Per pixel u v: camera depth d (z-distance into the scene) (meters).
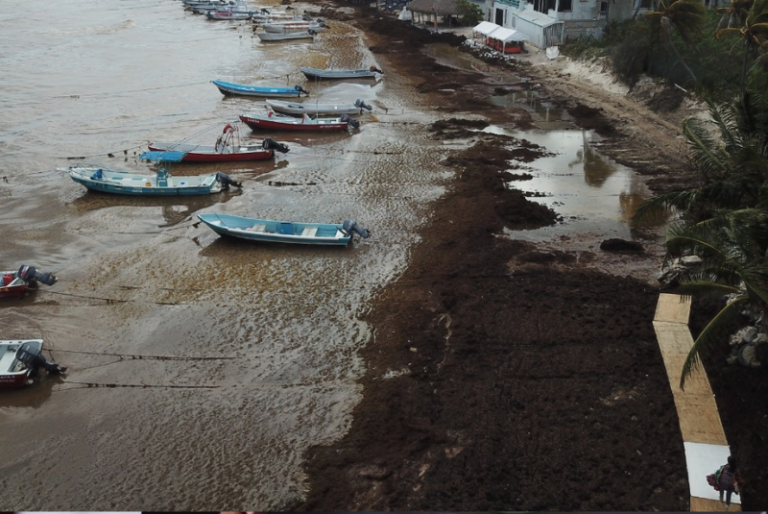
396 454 21.44
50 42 81.12
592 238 34.88
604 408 22.69
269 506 19.86
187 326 28.27
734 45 50.91
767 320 23.55
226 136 50.66
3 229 36.22
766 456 20.16
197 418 23.34
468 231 35.38
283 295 30.41
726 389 22.97
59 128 51.75
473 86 63.62
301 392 24.52
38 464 21.52
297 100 60.12
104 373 25.61
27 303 29.89
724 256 20.73
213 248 34.53
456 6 87.19
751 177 23.14
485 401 23.31
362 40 85.38
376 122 54.00
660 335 25.81
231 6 103.62
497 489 19.80
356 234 35.41
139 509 19.86
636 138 48.47
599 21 70.31
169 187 40.00
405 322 28.23
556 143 48.47
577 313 27.98
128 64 71.50
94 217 37.75
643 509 18.89
